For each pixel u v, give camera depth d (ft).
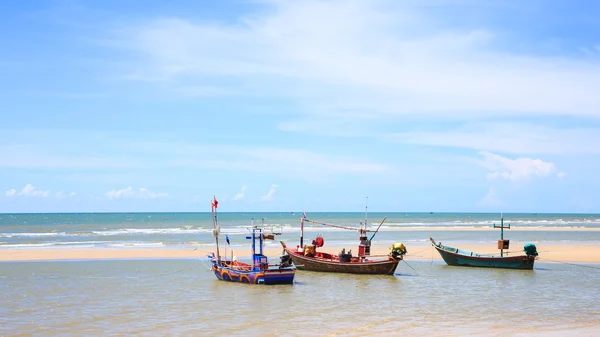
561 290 108.58
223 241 230.68
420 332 72.23
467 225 440.86
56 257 163.43
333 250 194.39
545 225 457.68
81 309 86.63
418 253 185.78
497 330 73.26
